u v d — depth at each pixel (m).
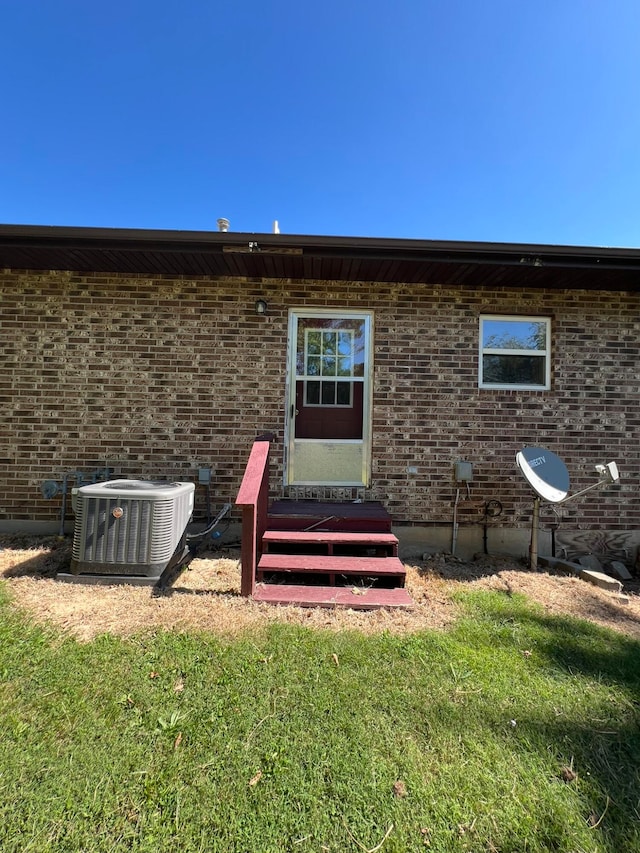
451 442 5.04
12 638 2.60
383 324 5.02
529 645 2.77
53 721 1.91
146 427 4.90
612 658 2.64
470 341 5.06
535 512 4.52
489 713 2.05
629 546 5.13
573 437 5.11
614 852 1.40
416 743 1.84
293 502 4.82
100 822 1.45
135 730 1.88
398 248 4.08
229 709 2.03
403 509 4.99
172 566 3.76
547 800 1.58
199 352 4.93
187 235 3.94
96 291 4.88
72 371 4.87
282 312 4.97
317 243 4.03
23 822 1.45
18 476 4.85
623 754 1.83
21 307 4.85
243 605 3.15
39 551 4.31
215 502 4.92
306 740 1.84
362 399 5.14
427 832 1.45
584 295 5.14
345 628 2.87
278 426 4.95
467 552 5.02
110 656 2.43
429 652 2.59
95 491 3.60
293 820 1.48
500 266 4.36
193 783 1.61
